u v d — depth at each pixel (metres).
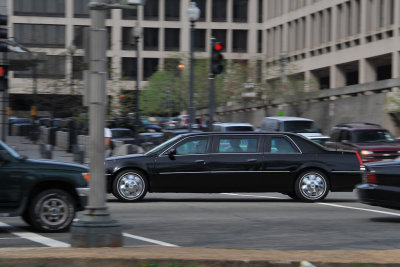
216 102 181.50
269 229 33.47
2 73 58.06
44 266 20.61
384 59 169.00
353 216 39.53
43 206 31.55
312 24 197.00
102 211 24.28
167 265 20.89
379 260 21.59
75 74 110.00
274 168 47.16
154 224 35.09
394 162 36.94
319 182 47.72
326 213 41.00
